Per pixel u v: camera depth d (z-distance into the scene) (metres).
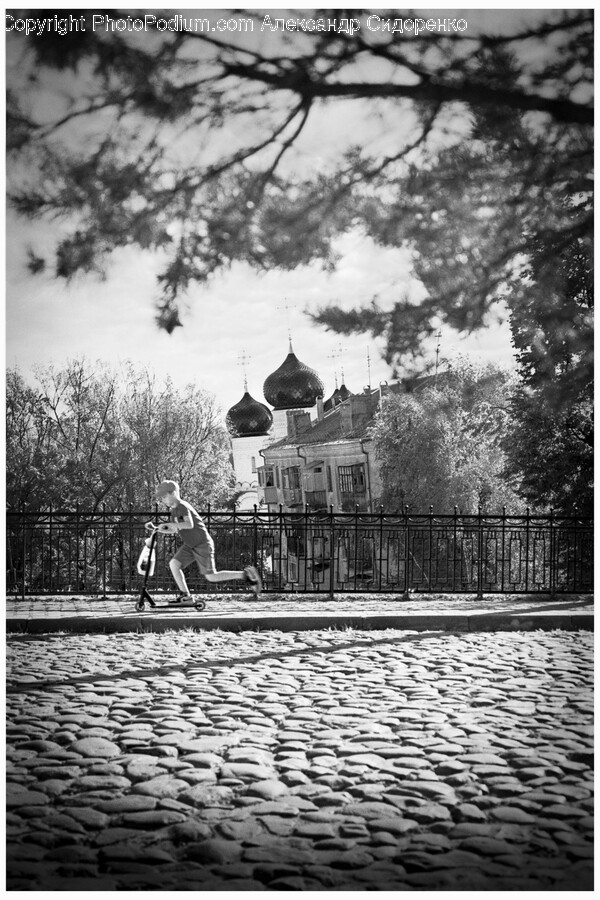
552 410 12.03
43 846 4.56
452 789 5.38
